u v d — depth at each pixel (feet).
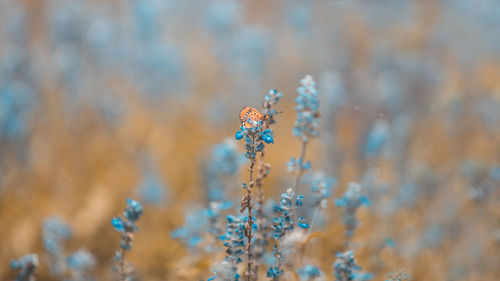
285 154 26.53
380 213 19.86
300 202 9.96
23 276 12.05
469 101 32.12
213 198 18.11
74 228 20.85
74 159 25.66
